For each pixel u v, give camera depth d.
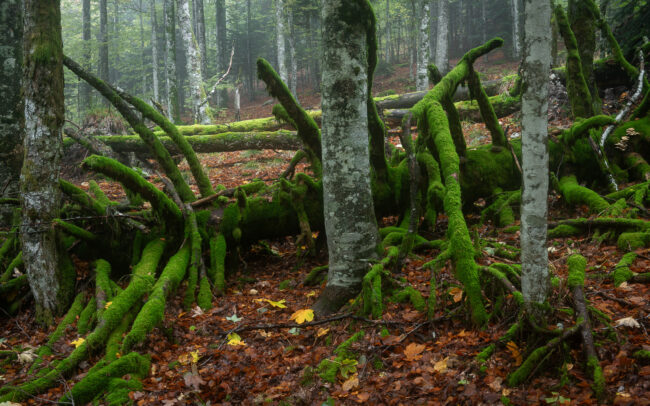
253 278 6.53
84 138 7.84
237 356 4.23
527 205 3.45
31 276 5.41
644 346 3.21
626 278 4.43
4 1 6.74
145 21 50.94
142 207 7.04
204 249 6.40
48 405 3.74
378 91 31.17
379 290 4.56
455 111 6.83
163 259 6.25
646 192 6.55
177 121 21.11
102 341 4.47
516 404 3.01
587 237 5.80
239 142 12.23
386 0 35.47
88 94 26.53
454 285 4.63
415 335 4.16
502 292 4.06
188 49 17.03
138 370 4.09
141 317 4.61
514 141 7.59
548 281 3.53
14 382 4.14
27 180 5.30
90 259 6.29
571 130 7.38
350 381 3.60
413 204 5.50
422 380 3.43
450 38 43.03
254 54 40.47
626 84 10.83
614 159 7.86
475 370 3.43
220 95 35.59
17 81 6.88
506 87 12.56
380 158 6.49
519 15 33.16
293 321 4.85
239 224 6.42
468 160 7.06
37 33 5.10
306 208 6.49
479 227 6.91
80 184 11.55
